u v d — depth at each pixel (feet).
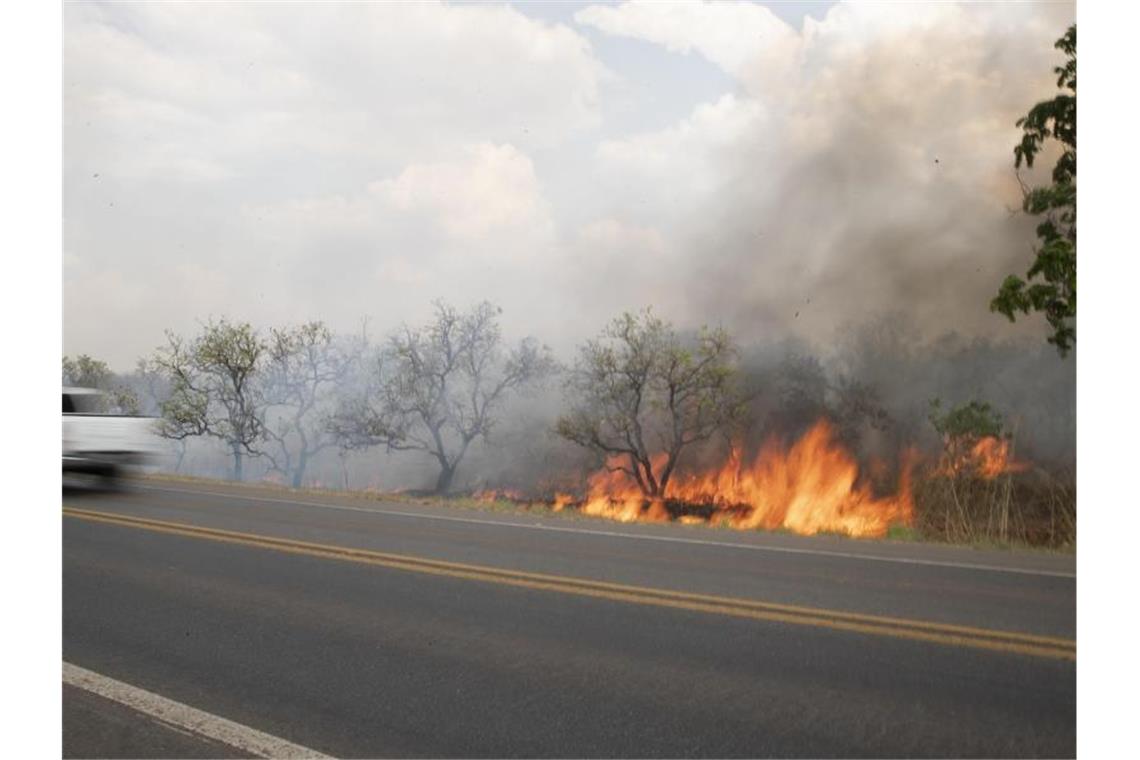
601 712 15.24
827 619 19.80
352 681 17.22
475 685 16.71
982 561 26.37
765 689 15.92
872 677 16.30
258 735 14.96
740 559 26.96
